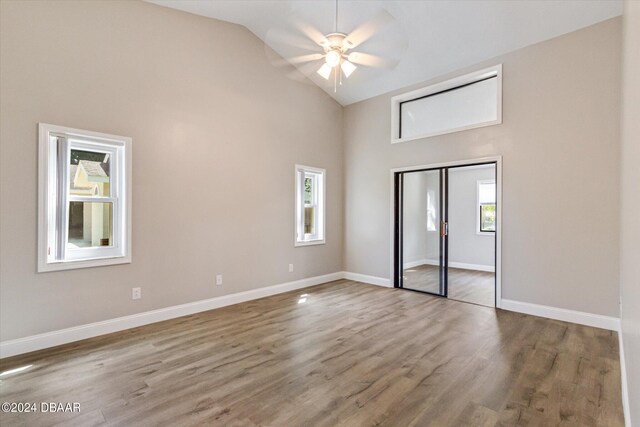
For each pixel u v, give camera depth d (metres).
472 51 4.08
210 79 4.09
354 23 4.01
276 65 4.83
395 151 5.18
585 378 2.37
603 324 3.33
